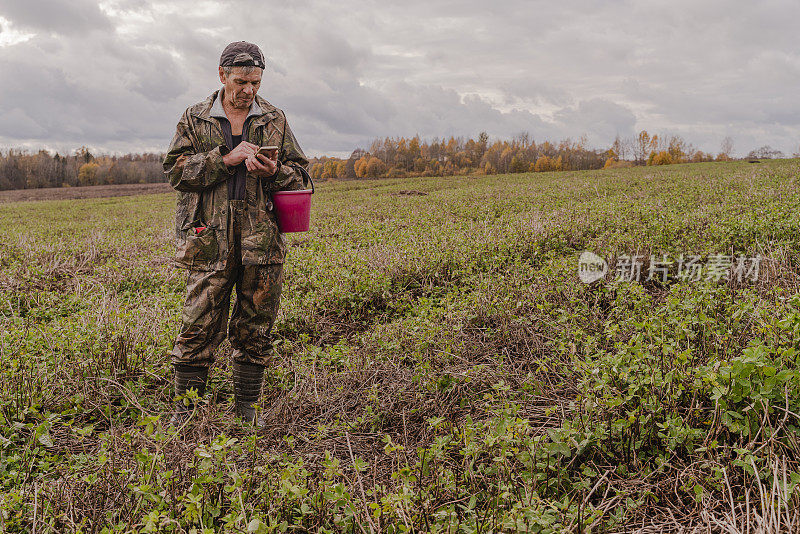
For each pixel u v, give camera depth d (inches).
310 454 103.8
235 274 121.3
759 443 88.5
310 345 162.7
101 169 3870.6
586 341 132.9
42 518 83.4
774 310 123.8
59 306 239.3
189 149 115.3
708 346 119.1
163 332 172.7
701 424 96.3
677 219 315.6
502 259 250.1
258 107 120.6
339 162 4399.6
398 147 4495.6
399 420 121.2
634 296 167.5
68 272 324.2
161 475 87.0
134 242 451.5
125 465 94.7
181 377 122.6
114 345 152.4
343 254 301.1
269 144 119.7
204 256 117.9
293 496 79.7
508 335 157.2
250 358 124.7
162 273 295.3
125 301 246.7
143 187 2605.8
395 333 166.7
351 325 199.9
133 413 125.6
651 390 99.8
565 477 89.6
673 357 107.8
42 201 1850.4
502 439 84.7
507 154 4131.4
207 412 114.2
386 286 219.3
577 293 183.9
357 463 85.7
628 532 79.2
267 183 119.7
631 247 251.0
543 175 1620.3
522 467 90.7
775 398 90.7
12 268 315.9
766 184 605.3
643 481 88.5
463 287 216.5
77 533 76.9
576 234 313.1
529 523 73.7
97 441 114.9
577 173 1628.9
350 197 1049.5
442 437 94.2
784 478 76.1
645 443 96.0
